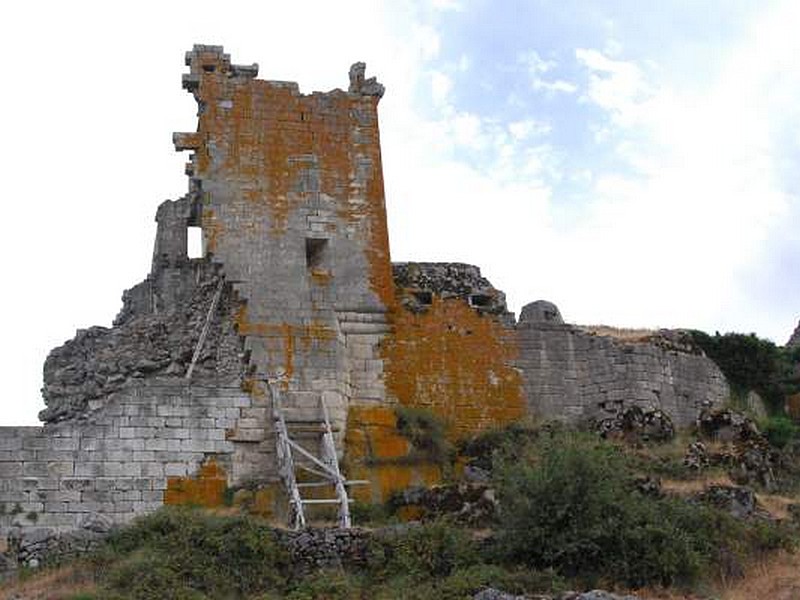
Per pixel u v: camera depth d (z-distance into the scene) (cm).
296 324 4166
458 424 4275
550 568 3284
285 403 4053
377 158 4422
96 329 4847
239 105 4356
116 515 3759
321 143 4384
